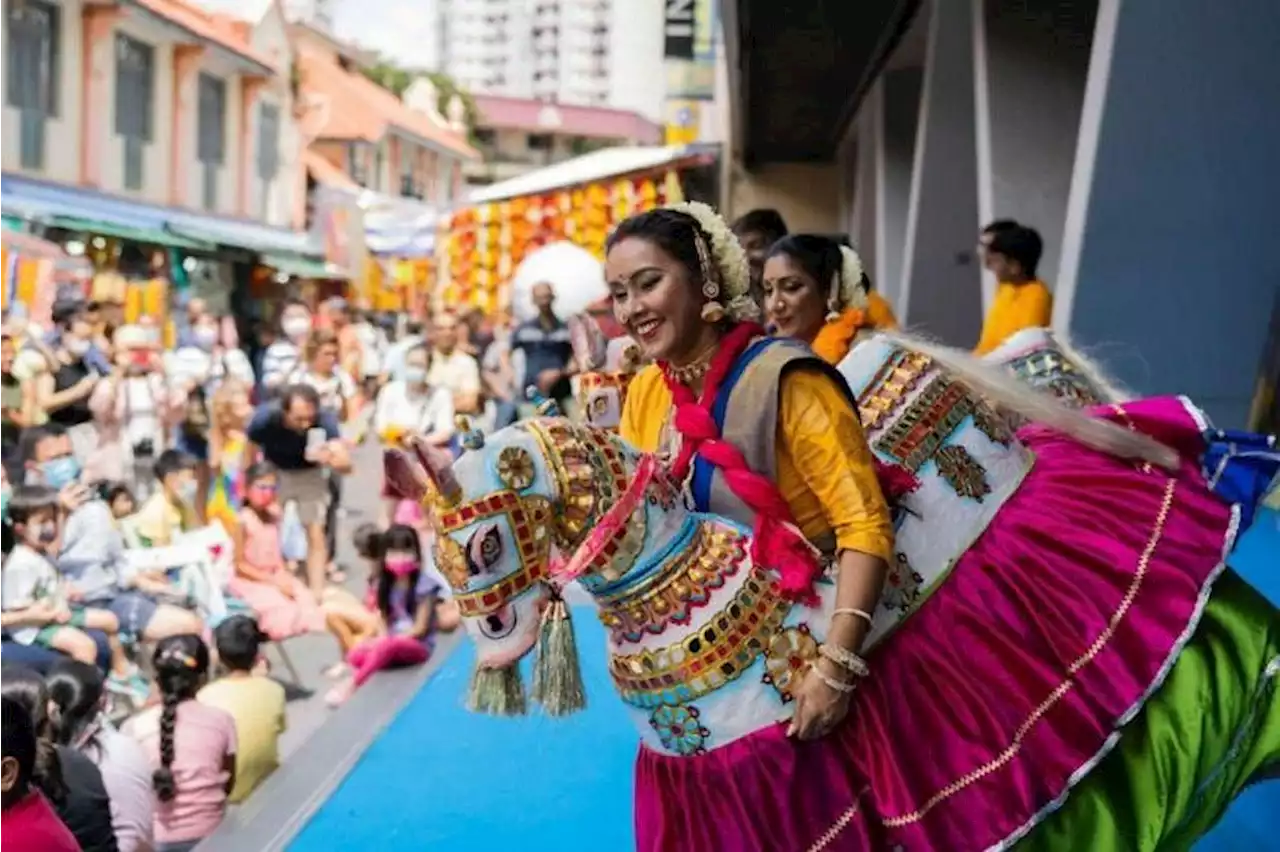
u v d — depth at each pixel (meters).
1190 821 2.61
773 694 2.42
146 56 16.83
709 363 2.54
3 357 8.39
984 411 2.84
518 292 9.84
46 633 5.74
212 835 4.04
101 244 14.45
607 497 2.38
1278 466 2.84
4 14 13.57
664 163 19.64
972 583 2.61
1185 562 2.62
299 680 7.23
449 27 46.12
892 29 14.32
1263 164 6.65
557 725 4.64
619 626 2.49
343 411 12.79
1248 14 6.43
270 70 19.88
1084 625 2.54
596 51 45.12
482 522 2.28
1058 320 7.23
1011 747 2.43
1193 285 6.88
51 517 5.82
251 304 19.36
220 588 6.96
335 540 9.71
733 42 14.41
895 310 17.33
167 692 4.73
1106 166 6.77
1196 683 2.54
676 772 2.51
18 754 3.07
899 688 2.49
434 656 6.17
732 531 2.48
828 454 2.42
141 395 9.59
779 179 25.52
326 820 4.02
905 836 2.39
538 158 43.47
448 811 4.05
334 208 21.12
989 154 9.66
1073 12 9.52
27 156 14.17
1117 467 2.79
